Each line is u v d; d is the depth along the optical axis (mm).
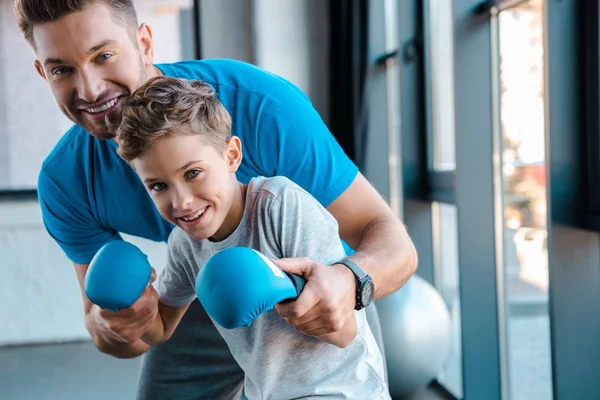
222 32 5566
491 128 3172
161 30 5504
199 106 1232
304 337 1354
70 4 1384
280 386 1390
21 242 5379
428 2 4137
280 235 1326
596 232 2326
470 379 3229
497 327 3230
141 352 1811
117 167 1727
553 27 2320
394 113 5000
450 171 3900
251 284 1108
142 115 1198
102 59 1435
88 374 4488
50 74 1457
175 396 2068
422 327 3135
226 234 1379
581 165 2342
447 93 4074
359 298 1272
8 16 5254
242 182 1668
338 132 5484
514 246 3141
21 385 4305
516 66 2982
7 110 5316
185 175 1227
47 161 1802
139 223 1825
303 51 5582
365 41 5051
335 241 1365
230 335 1429
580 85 2328
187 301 1621
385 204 1632
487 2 3074
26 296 5406
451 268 4180
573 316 2361
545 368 3057
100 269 1360
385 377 1717
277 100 1605
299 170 1587
